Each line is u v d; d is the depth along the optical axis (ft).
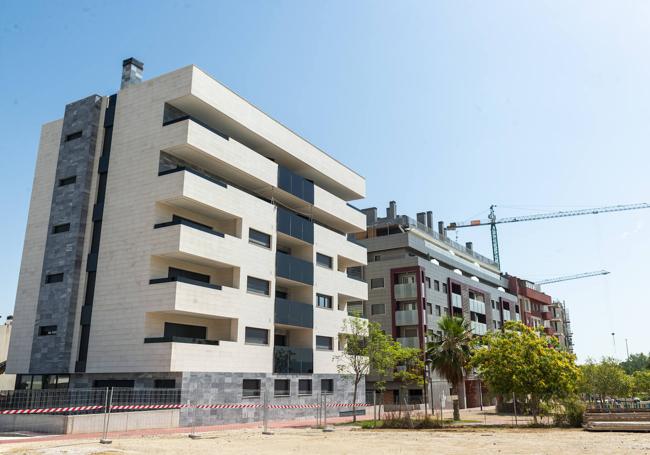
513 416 133.90
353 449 58.80
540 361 96.32
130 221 105.70
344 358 141.90
